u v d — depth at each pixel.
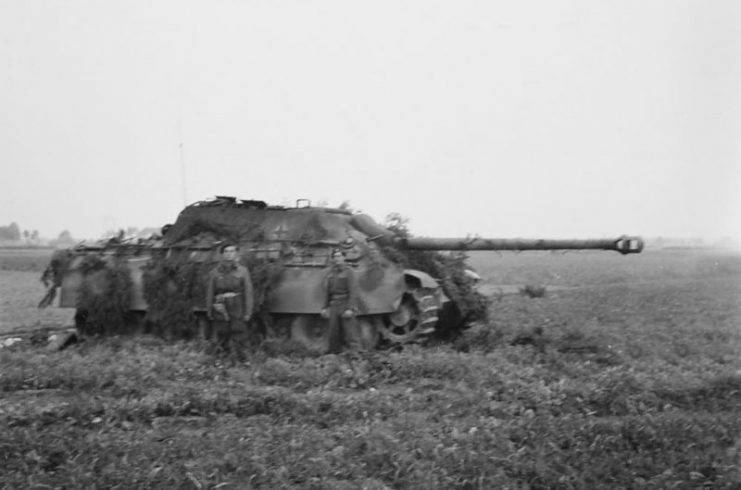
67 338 17.95
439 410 10.70
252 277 16.33
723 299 28.02
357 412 10.56
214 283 15.39
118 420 10.07
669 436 9.50
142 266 18.14
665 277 47.00
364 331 16.73
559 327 19.72
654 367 14.01
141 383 12.41
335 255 15.91
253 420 10.32
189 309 17.14
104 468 7.96
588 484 8.05
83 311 19.17
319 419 10.23
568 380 12.70
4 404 10.81
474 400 11.26
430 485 7.71
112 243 19.72
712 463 8.54
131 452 8.45
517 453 8.63
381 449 8.58
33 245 105.00
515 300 29.11
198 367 13.73
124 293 18.33
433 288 17.27
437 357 14.29
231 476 7.84
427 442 8.89
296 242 17.12
